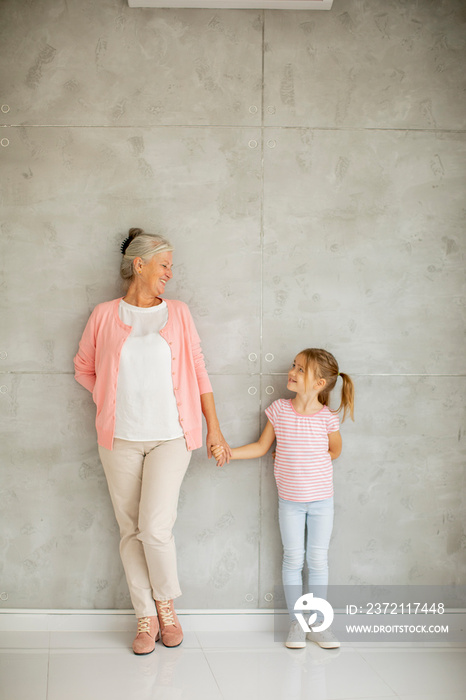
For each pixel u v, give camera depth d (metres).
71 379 2.92
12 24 2.88
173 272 2.93
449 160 2.97
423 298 2.98
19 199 2.90
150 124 2.91
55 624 2.92
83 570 2.93
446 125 2.97
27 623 2.91
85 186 2.91
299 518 2.81
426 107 2.96
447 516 3.00
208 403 2.79
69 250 2.91
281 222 2.94
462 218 2.98
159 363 2.68
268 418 2.88
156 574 2.67
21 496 2.92
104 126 2.90
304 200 2.94
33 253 2.91
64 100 2.90
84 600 2.94
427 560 2.99
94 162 2.91
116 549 2.94
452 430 2.99
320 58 2.94
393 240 2.97
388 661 2.66
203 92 2.91
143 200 2.91
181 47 2.91
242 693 2.37
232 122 2.92
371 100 2.95
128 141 2.91
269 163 2.93
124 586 2.94
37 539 2.93
